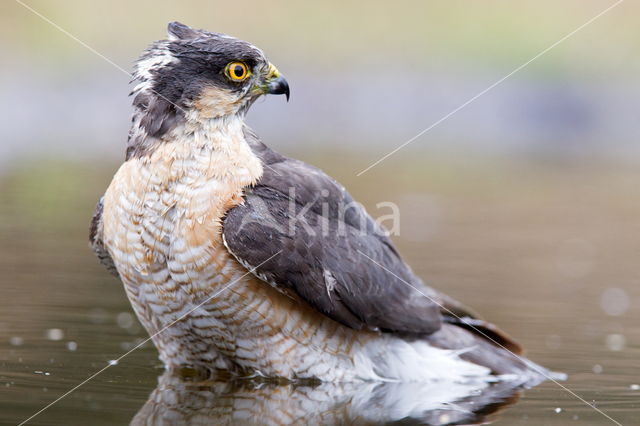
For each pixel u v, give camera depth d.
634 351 10.29
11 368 8.81
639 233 17.36
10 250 14.08
